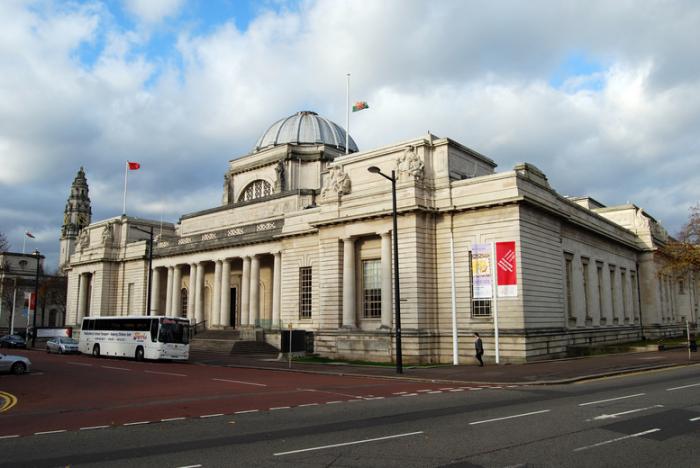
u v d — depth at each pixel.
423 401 22.39
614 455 12.45
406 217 48.81
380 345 48.97
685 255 66.25
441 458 12.45
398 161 49.97
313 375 36.69
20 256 135.75
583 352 50.31
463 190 48.22
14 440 15.43
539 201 48.25
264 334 63.78
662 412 17.84
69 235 152.12
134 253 89.81
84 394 26.95
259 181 83.56
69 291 101.19
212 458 12.82
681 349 55.41
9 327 129.50
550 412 18.34
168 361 53.06
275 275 66.81
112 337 57.78
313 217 61.12
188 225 86.25
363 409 20.30
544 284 48.19
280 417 18.75
